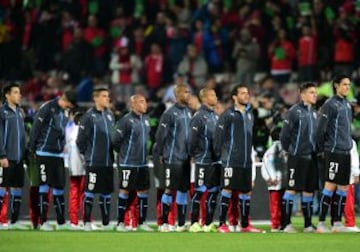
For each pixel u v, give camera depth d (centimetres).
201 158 4097
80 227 4234
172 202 4244
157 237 3762
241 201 4078
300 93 4044
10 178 4131
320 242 3584
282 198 4103
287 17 6384
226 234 3909
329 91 5531
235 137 4025
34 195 4194
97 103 4156
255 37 6291
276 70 6141
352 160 4125
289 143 4016
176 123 4125
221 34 6444
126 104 5662
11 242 3562
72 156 4275
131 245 3478
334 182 3984
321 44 6078
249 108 4066
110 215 4812
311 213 4059
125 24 6750
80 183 4297
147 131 4178
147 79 6341
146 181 4184
